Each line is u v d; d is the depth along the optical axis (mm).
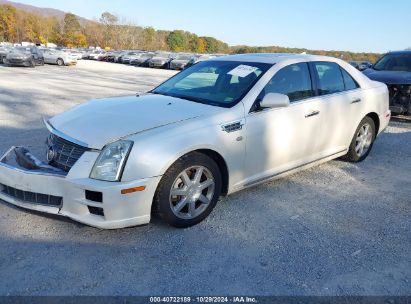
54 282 2719
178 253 3133
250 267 2986
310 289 2758
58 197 3188
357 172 5289
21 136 6484
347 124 5062
